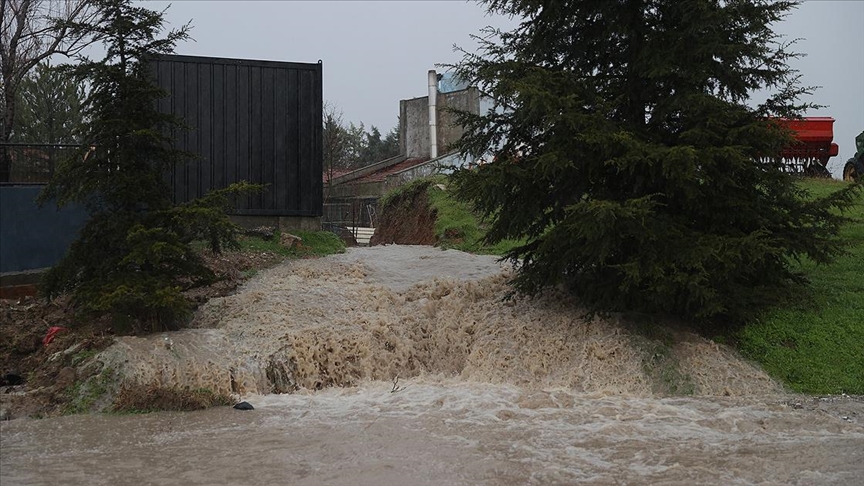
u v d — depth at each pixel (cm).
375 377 1485
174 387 1273
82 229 1477
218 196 1522
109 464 948
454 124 1638
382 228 3209
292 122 2261
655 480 881
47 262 1784
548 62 1614
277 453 987
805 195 1598
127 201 1461
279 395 1331
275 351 1418
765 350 1450
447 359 1553
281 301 1648
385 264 2050
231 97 2209
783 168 1535
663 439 1051
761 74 1509
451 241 2366
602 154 1447
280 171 2247
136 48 1499
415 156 4966
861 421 1159
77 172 1459
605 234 1402
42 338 1452
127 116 1472
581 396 1300
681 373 1373
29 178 1842
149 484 874
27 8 2505
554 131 1477
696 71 1469
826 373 1380
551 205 1585
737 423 1130
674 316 1545
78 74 1445
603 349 1422
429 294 1728
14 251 1747
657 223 1435
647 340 1438
